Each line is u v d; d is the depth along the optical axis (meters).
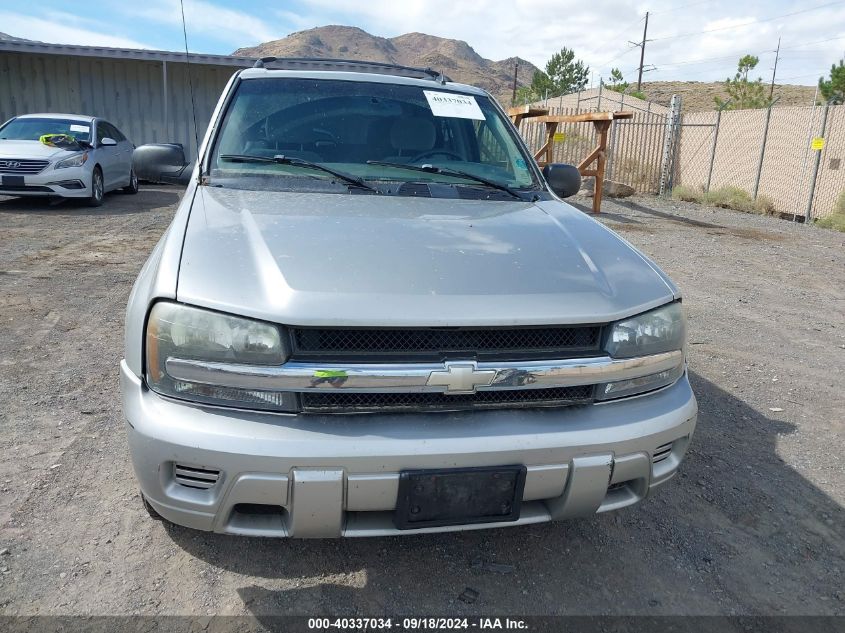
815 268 8.48
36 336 4.68
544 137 20.44
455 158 3.38
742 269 8.23
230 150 3.10
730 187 16.58
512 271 2.22
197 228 2.36
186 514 2.02
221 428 1.94
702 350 5.09
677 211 14.73
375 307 1.97
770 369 4.74
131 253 7.46
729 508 2.98
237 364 1.95
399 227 2.46
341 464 1.92
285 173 2.99
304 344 1.97
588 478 2.11
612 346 2.15
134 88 17.69
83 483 2.87
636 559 2.61
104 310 5.34
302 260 2.13
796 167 14.83
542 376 2.05
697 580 2.51
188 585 2.32
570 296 2.16
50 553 2.43
